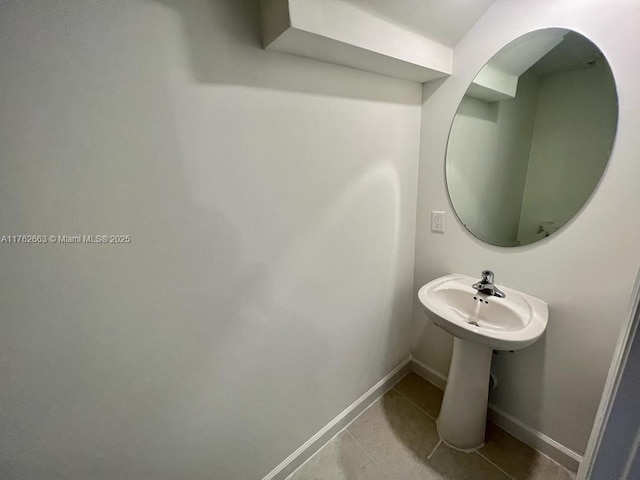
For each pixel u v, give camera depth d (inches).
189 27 25.8
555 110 37.4
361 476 45.2
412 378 66.4
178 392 32.0
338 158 41.6
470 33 43.1
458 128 47.8
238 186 32.2
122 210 25.3
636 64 30.3
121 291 26.5
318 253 42.4
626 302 34.7
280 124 34.2
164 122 26.1
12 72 19.4
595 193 35.2
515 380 48.6
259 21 30.0
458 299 48.1
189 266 30.2
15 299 21.9
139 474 30.9
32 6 19.3
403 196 54.1
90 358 25.9
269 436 42.3
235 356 36.1
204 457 35.7
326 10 28.3
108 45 22.4
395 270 57.4
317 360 46.4
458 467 45.7
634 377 16.4
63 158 22.0
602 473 19.0
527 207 42.2
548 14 35.8
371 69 41.2
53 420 25.0
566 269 39.3
